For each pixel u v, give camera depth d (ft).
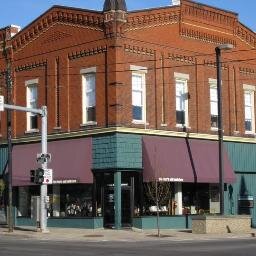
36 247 74.38
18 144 125.39
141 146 109.60
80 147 111.55
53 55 119.03
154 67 113.29
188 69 119.55
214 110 123.95
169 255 61.52
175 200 115.75
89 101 112.16
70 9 115.24
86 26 112.57
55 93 117.91
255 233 101.65
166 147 112.16
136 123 109.29
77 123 113.29
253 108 132.36
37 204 108.37
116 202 105.91
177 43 117.60
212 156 119.65
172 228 111.96
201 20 122.52
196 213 117.91
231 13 128.57
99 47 110.01
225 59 126.93
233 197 125.29
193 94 119.85
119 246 76.07
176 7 117.19
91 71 111.34
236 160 126.62
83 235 97.14
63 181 111.55
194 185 119.55
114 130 105.91
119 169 105.81
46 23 120.47
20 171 121.49
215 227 102.22
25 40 125.08
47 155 103.55
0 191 119.55
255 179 130.93
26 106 124.26
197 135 118.52
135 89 110.32
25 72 125.08
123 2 108.47
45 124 104.42
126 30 108.88
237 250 67.72
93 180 109.91
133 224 108.78
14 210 124.57
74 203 115.03
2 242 84.99
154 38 113.50
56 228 111.65
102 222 109.50
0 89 129.70
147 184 109.40
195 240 88.99
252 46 133.08
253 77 132.98
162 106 114.11
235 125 127.75
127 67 108.88
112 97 107.04
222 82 126.00
